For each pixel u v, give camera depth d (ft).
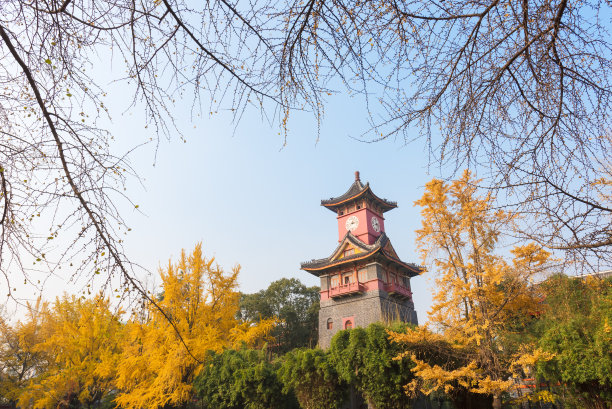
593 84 9.16
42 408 72.90
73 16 8.09
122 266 9.24
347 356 43.14
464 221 38.86
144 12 7.96
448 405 57.88
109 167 9.16
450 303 39.52
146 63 8.57
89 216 9.04
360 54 8.44
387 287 114.73
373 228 132.67
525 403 53.21
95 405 88.69
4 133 9.07
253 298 157.17
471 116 10.22
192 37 8.28
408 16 8.52
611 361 34.94
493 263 38.55
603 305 35.94
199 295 64.03
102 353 70.18
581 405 41.04
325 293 119.65
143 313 9.89
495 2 8.95
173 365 55.62
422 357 41.98
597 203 10.41
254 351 57.98
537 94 9.84
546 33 8.97
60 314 80.48
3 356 81.56
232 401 52.08
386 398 40.09
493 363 37.04
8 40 8.18
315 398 45.21
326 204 139.33
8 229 9.05
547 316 41.60
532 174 10.33
